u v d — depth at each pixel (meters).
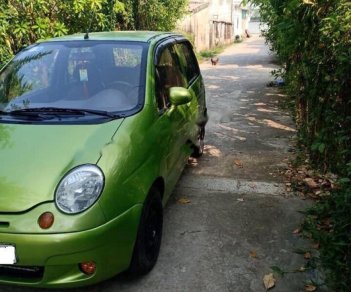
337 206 3.19
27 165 2.70
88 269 2.60
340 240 2.94
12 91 3.67
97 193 2.58
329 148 4.27
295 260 3.35
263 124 7.21
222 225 3.89
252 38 35.88
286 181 4.83
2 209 2.49
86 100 3.46
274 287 3.03
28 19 6.42
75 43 4.02
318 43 4.67
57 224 2.45
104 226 2.55
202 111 5.38
